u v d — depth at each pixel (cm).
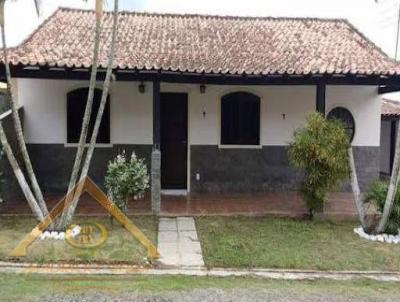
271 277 664
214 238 826
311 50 1202
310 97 1255
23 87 1188
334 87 1263
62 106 1196
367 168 1281
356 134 1277
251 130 1263
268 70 977
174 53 1113
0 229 838
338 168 886
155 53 1096
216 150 1244
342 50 1213
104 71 948
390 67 1045
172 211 1012
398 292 606
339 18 1538
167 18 1474
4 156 1027
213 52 1148
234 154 1249
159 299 550
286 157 1259
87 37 1198
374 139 1280
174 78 992
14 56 959
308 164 909
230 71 962
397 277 682
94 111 1207
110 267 682
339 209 1052
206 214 992
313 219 965
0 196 1018
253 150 1254
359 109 1272
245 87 1235
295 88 1251
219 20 1489
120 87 1207
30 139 1196
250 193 1245
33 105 1192
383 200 856
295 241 818
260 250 767
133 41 1199
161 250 760
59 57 979
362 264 722
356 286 632
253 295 573
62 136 1202
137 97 1215
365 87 1268
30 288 578
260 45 1240
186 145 1252
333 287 620
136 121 1218
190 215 983
